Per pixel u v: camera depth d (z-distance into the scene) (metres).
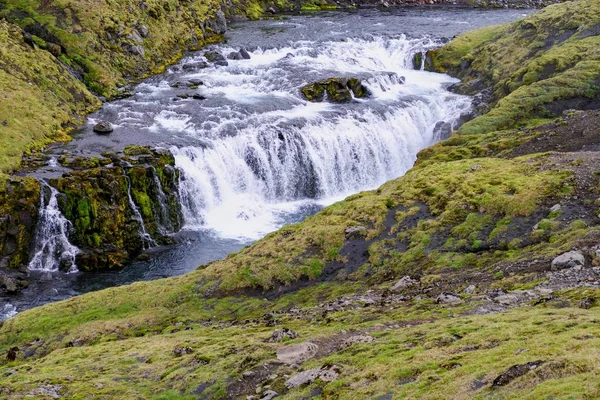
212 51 95.50
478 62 89.31
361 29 111.25
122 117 70.50
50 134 63.69
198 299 38.56
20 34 76.75
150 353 29.03
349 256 38.97
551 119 64.50
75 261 51.00
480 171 45.12
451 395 15.11
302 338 24.84
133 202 54.91
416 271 34.94
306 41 101.19
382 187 49.16
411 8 138.62
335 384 18.59
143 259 52.38
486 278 30.20
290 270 38.62
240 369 22.78
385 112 73.88
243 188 63.94
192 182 59.78
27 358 34.56
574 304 22.41
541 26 88.56
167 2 101.44
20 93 66.69
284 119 69.06
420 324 23.89
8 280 47.12
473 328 20.64
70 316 38.94
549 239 33.06
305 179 66.44
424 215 41.03
